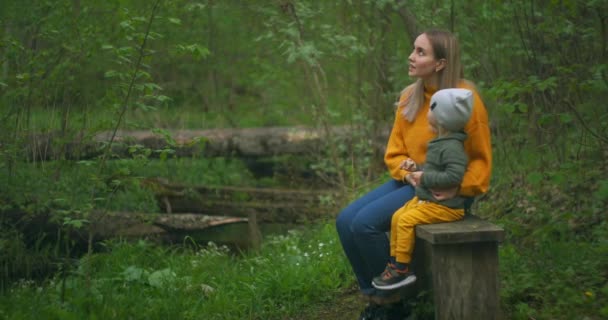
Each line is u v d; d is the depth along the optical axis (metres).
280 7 6.22
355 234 3.58
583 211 4.22
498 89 3.86
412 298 3.87
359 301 4.24
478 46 5.65
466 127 3.35
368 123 7.03
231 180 7.84
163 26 7.36
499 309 3.28
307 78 7.02
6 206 4.87
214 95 9.82
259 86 9.48
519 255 4.29
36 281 4.75
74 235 5.46
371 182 6.64
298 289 4.36
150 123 7.59
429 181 3.29
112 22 5.15
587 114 4.42
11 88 4.88
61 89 5.27
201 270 4.85
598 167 4.67
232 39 8.74
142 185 6.17
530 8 5.02
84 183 5.15
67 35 5.02
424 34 3.56
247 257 5.38
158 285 4.47
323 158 7.63
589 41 4.70
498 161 5.61
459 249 3.24
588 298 3.54
